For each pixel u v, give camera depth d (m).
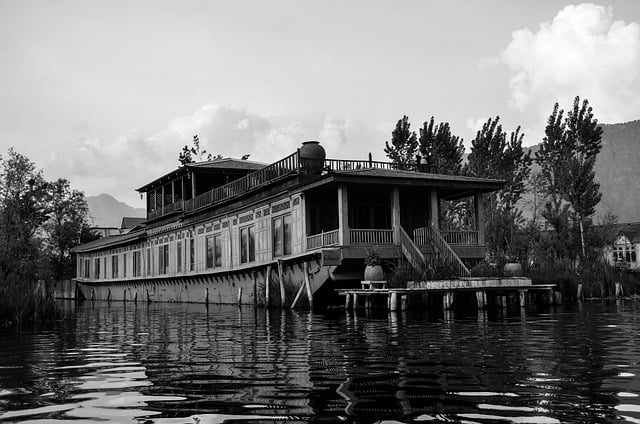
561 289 29.28
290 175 30.31
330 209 31.06
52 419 6.14
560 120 57.84
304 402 6.57
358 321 18.25
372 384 7.49
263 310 28.12
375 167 33.50
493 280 23.83
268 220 33.16
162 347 12.49
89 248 64.62
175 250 46.78
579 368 8.43
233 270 35.62
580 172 48.75
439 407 6.21
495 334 13.34
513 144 60.53
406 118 59.09
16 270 31.38
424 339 12.54
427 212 32.91
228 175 45.47
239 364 9.50
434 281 23.06
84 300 61.53
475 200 30.95
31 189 48.47
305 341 12.77
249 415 6.07
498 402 6.39
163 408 6.50
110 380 8.36
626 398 6.50
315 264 28.00
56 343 13.94
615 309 22.03
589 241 44.97
